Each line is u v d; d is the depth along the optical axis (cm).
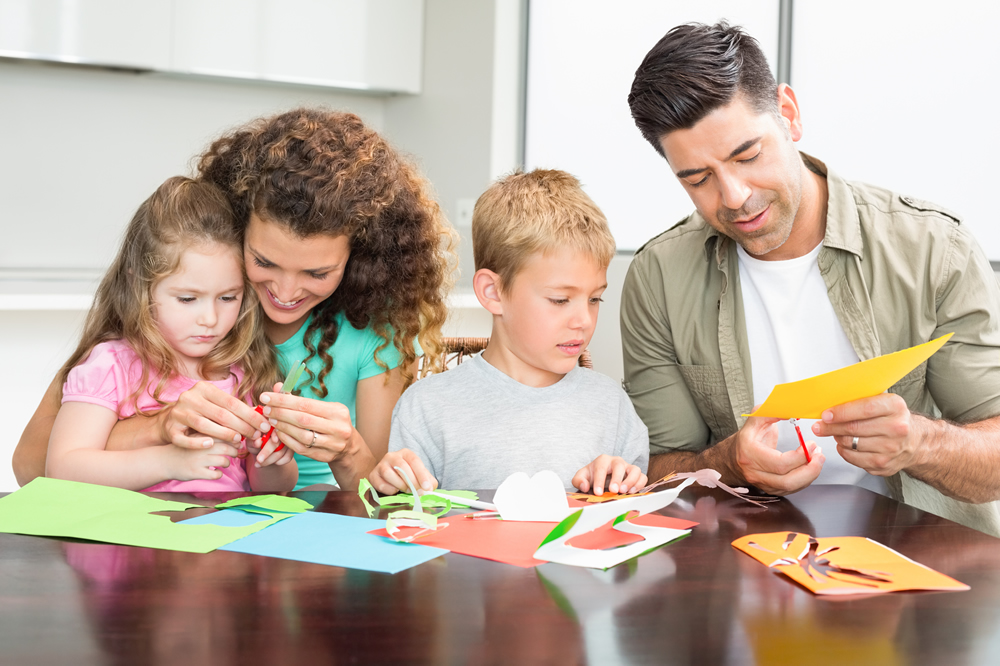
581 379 131
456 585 69
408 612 63
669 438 150
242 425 103
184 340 121
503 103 338
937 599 67
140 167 347
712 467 118
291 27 340
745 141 114
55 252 335
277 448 106
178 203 120
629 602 66
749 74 115
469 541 81
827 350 138
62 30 300
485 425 123
